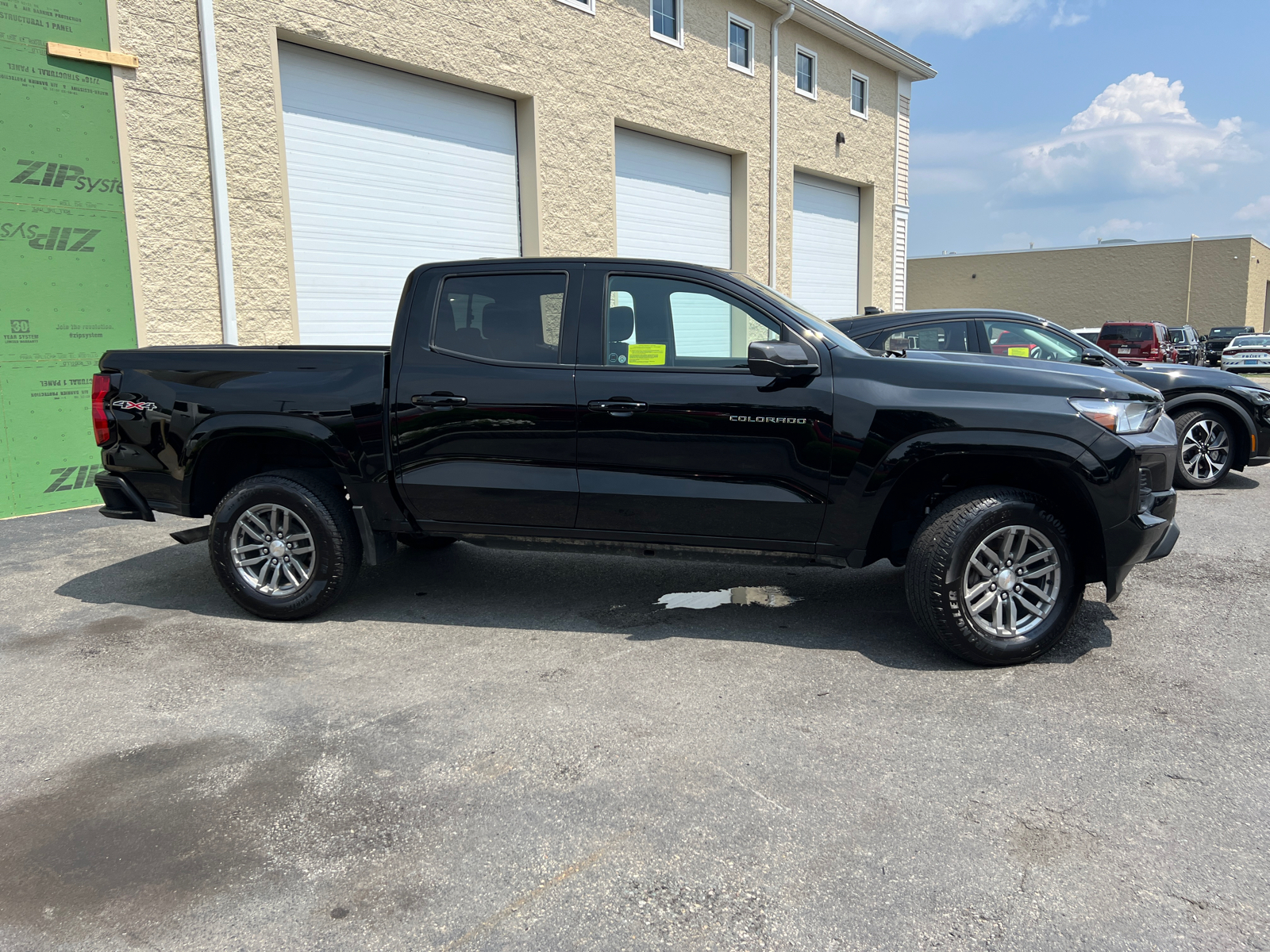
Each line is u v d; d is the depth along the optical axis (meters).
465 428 4.06
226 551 4.31
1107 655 3.79
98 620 4.39
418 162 9.88
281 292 8.45
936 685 3.49
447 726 3.17
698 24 13.31
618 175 12.61
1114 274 45.28
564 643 4.02
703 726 3.14
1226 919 2.08
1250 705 3.27
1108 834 2.44
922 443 3.58
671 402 3.83
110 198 7.18
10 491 6.88
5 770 2.86
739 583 4.99
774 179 15.19
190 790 2.73
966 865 2.31
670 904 2.17
